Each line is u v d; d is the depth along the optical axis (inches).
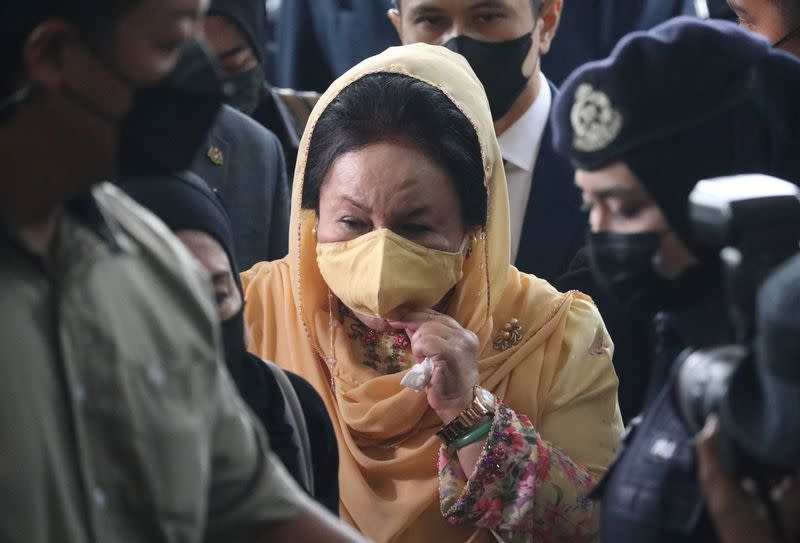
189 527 141.3
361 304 233.1
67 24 130.8
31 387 130.6
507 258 247.1
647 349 277.7
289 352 254.4
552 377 245.8
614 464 171.2
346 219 235.0
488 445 225.6
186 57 139.9
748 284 147.8
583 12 390.0
